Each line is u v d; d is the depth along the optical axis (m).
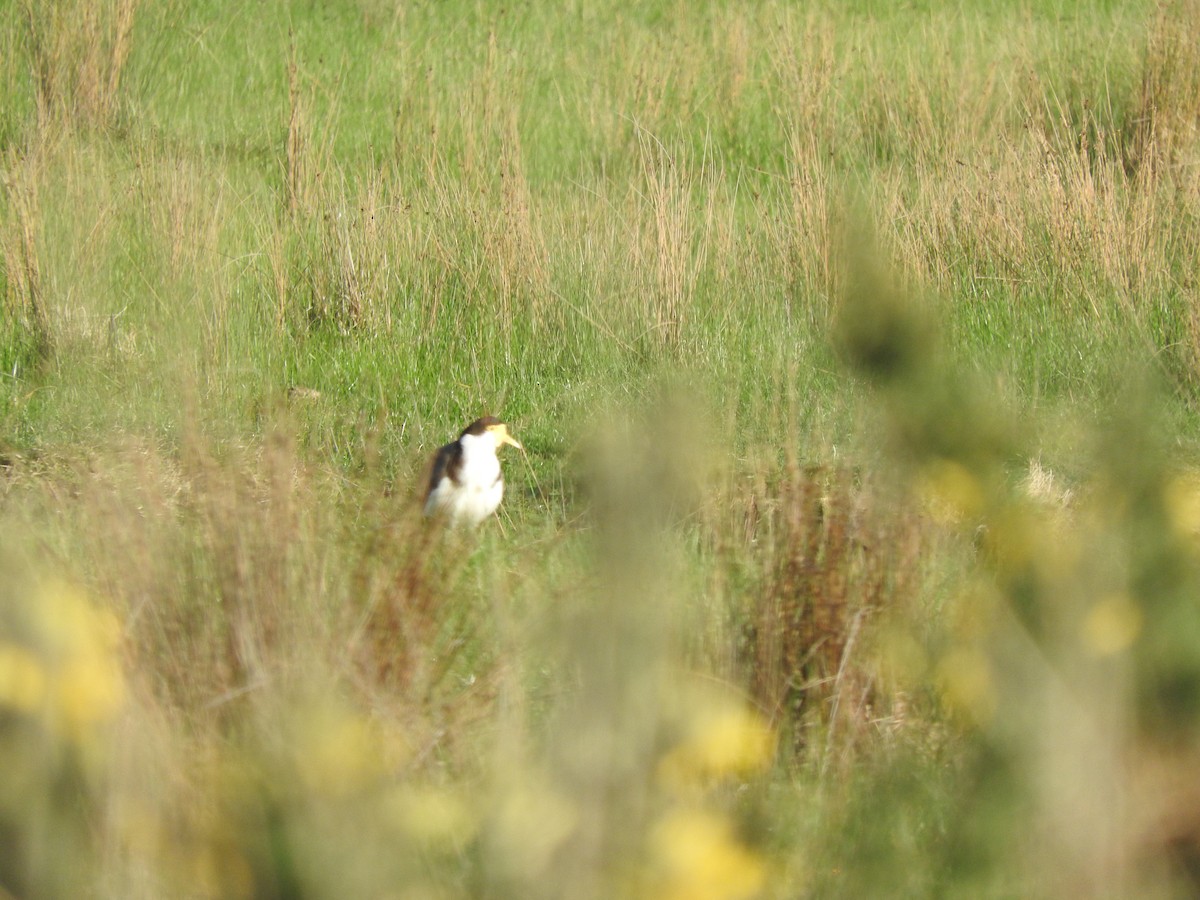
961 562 11.22
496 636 11.97
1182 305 27.88
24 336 27.44
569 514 19.75
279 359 27.38
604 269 29.11
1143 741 7.54
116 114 39.25
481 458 18.75
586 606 7.56
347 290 29.75
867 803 9.21
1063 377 26.06
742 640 12.84
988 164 32.84
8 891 7.51
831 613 12.96
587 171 38.56
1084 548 7.84
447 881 7.34
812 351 26.19
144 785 8.13
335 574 12.61
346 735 7.23
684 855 7.04
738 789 9.40
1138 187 30.98
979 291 29.55
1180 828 7.42
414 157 36.38
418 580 12.55
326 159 36.00
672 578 11.16
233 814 7.10
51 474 20.73
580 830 6.95
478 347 28.33
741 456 19.67
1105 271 28.86
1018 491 12.45
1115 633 7.59
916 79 39.94
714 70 46.31
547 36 49.00
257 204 33.72
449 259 30.03
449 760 9.86
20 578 8.70
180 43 45.53
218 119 41.53
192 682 10.55
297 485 15.19
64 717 7.80
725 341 27.41
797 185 30.50
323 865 6.77
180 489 17.39
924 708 10.43
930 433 7.72
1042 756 7.64
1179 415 21.98
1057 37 45.41
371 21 50.81
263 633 11.17
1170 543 7.70
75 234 28.39
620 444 6.75
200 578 12.12
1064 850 7.50
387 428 24.59
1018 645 7.77
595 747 6.93
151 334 26.66
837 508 14.14
